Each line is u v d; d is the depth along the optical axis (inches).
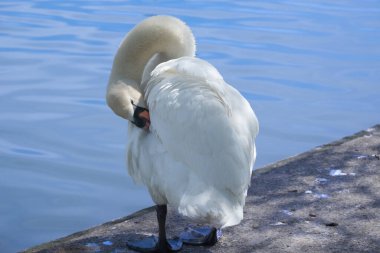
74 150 466.6
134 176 313.3
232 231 332.8
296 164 409.4
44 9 842.8
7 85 583.2
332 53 679.7
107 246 324.5
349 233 327.6
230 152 281.6
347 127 510.9
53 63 639.8
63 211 392.5
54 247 323.0
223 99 286.8
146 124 301.7
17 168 440.1
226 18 801.6
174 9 843.4
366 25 781.3
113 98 316.5
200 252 318.0
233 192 282.2
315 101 559.2
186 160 284.8
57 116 522.0
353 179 386.0
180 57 329.4
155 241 326.3
